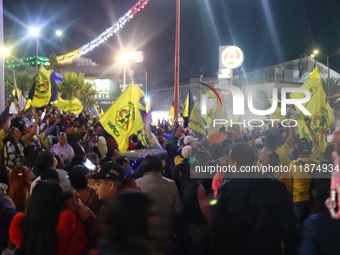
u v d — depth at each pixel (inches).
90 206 186.4
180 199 231.3
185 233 228.2
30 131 368.5
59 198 160.4
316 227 130.3
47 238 155.6
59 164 289.4
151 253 96.8
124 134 389.7
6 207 189.6
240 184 192.2
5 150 344.5
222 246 194.2
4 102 480.1
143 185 220.8
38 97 529.7
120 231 97.6
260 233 187.6
